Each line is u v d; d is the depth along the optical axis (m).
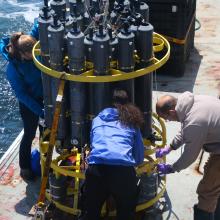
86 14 4.42
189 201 4.82
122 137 3.92
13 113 10.58
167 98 3.92
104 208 4.36
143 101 4.30
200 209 4.22
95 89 4.08
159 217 4.64
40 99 4.72
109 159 3.83
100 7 4.50
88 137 4.33
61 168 4.28
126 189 3.89
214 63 7.32
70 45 3.90
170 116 3.94
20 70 4.59
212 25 8.51
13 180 5.13
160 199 4.84
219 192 4.14
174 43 6.68
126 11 4.28
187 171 5.18
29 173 5.10
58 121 4.27
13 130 9.98
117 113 4.00
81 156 4.30
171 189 4.97
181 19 6.50
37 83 4.65
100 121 4.00
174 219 4.61
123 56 3.95
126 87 4.10
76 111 4.18
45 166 4.20
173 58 6.79
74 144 4.34
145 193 4.41
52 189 4.42
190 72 7.09
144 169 4.27
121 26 4.16
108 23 4.28
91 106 4.18
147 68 4.08
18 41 4.48
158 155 4.30
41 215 4.27
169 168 4.13
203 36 8.15
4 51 4.65
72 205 4.48
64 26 4.17
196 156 3.92
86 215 4.06
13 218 4.68
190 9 6.96
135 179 3.96
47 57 4.16
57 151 4.54
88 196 3.97
